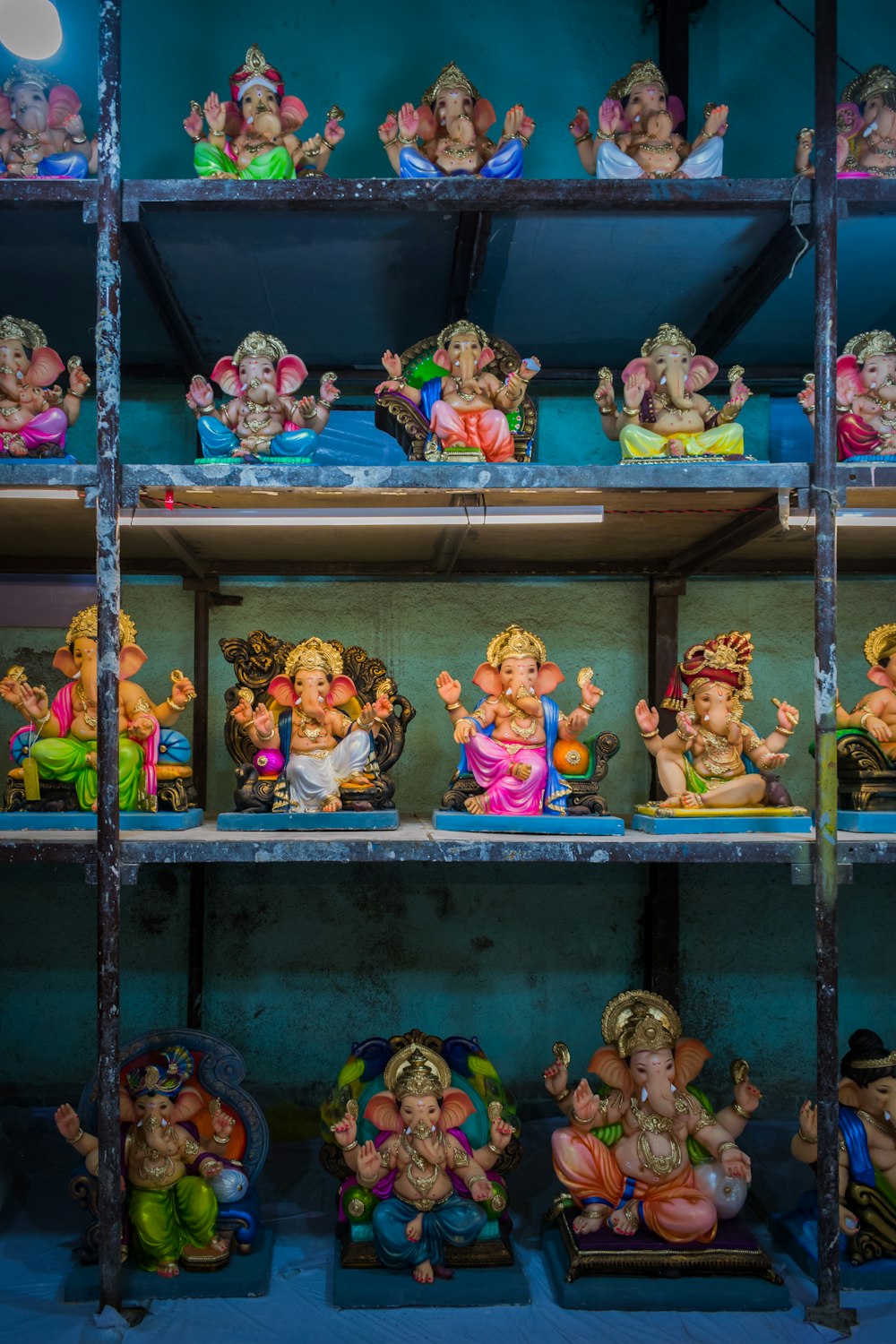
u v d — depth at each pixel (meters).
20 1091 3.52
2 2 2.90
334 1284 2.52
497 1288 2.52
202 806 3.53
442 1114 2.65
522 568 3.59
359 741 2.96
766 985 3.63
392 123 2.81
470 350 2.90
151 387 3.66
